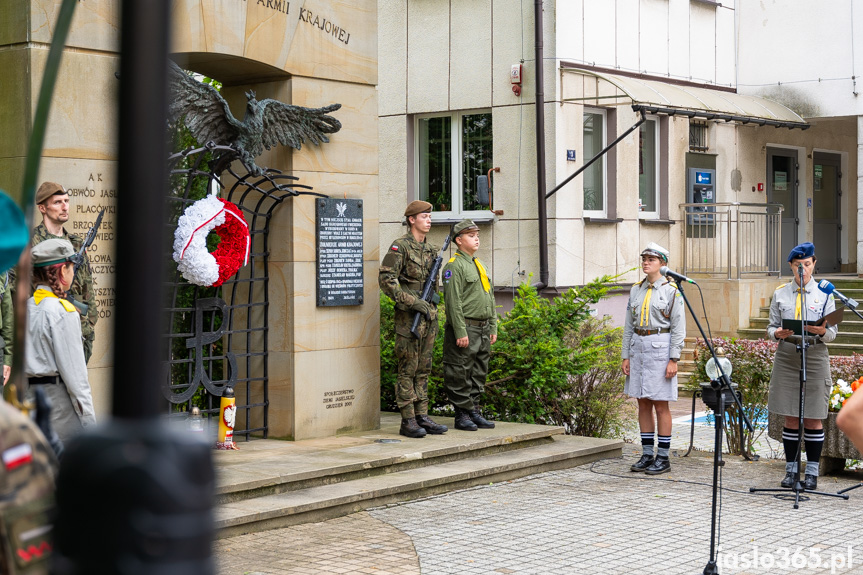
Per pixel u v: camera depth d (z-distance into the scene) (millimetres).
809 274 8609
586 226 15195
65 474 855
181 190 8711
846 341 15742
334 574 5754
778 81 18312
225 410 8250
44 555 1322
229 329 9125
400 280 9180
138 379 869
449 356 9594
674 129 17031
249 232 8656
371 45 9461
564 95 14805
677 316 9062
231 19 8219
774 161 19781
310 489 7426
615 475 9086
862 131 17500
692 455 10352
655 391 9078
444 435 9281
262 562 5969
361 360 9391
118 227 873
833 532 7027
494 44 15273
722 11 18250
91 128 7191
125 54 872
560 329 10609
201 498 835
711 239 17781
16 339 1402
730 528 7105
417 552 6293
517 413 10680
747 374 9961
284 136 8633
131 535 811
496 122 15312
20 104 7090
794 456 8648
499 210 15281
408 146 16250
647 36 16484
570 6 14906
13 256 1497
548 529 6977
